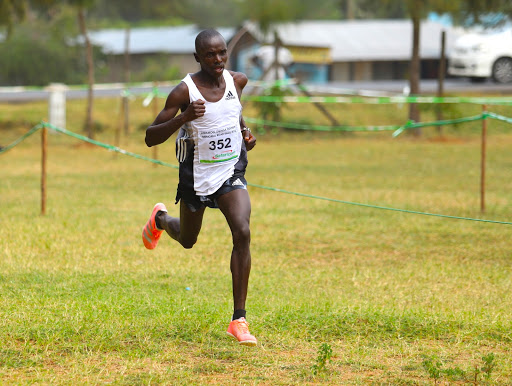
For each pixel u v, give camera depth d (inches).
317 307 646.5
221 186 529.7
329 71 4389.8
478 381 473.4
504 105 2834.6
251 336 498.3
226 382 465.4
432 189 1489.9
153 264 827.4
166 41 4591.5
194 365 496.4
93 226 1051.3
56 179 1626.5
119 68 4539.9
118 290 702.5
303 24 4055.1
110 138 2546.8
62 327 562.3
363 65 4411.9
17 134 2630.4
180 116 502.3
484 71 3152.1
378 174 1732.3
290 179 1631.4
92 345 529.7
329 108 2994.6
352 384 465.1
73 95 3351.4
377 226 1105.4
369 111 2965.1
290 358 514.6
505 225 1108.5
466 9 2433.6
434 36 4407.0
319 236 1031.6
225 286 740.7
